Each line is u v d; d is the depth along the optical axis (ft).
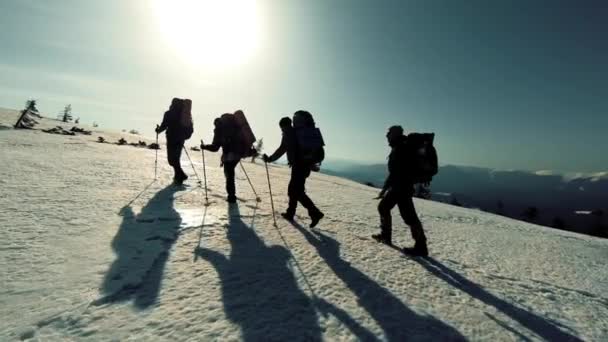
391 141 16.67
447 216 36.47
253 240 15.07
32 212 15.23
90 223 14.84
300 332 8.43
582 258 23.20
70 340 7.24
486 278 14.44
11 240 11.86
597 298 13.87
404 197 16.25
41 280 9.53
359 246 16.34
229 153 21.49
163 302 9.15
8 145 38.58
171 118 26.89
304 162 17.84
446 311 10.61
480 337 9.33
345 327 8.92
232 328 8.27
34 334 7.30
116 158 41.65
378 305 10.38
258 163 97.91
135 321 8.17
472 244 21.79
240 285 10.62
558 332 10.21
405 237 20.08
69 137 68.33
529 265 18.16
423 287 12.31
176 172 27.32
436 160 15.80
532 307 11.87
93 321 7.98
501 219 46.16
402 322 9.53
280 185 37.29
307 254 14.15
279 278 11.45
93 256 11.51
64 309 8.29
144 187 24.47
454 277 13.88
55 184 21.52
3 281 9.21
